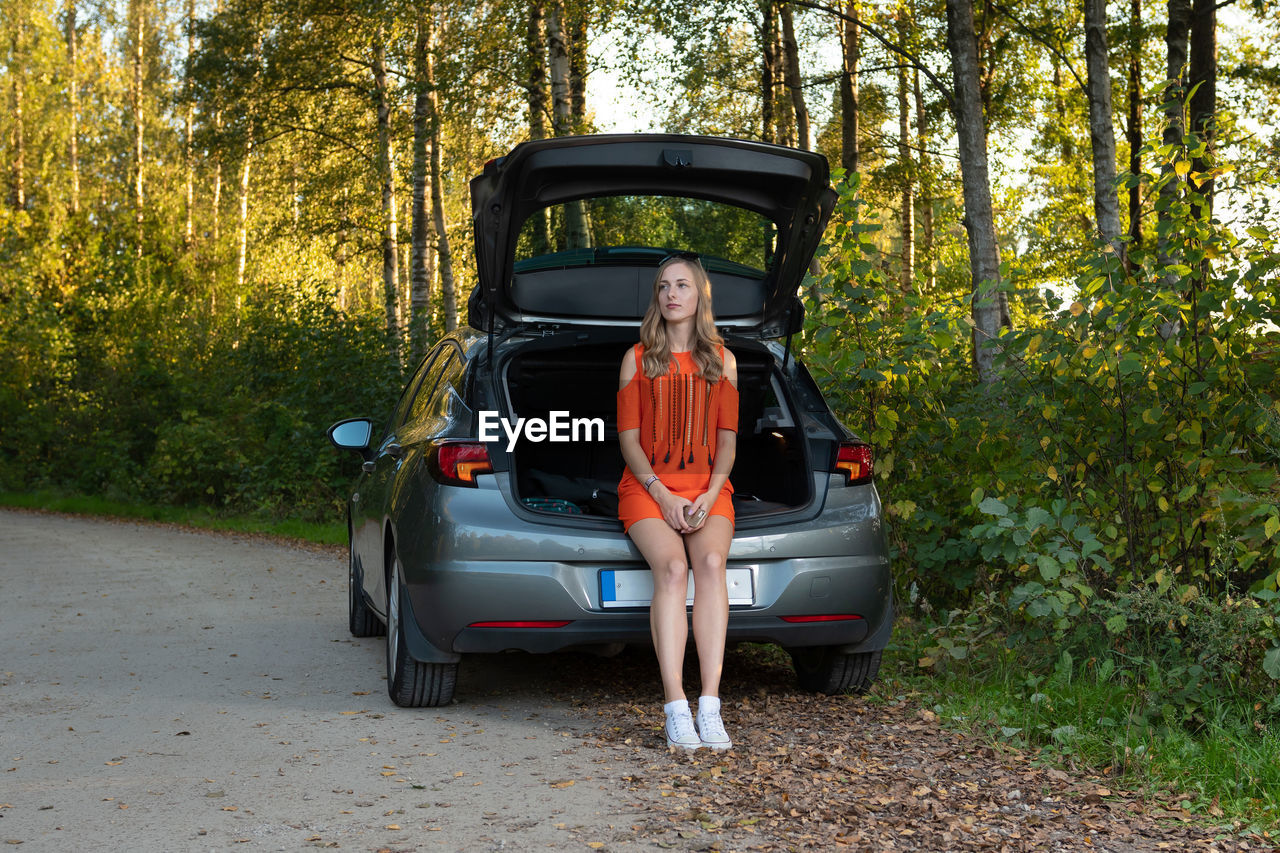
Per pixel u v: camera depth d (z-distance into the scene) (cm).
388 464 502
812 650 472
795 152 436
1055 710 420
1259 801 330
